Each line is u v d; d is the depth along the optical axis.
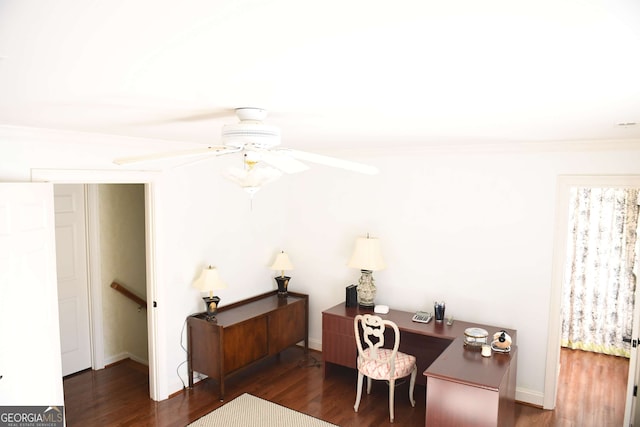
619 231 5.07
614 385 4.45
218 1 0.93
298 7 0.96
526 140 3.69
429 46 1.25
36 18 1.02
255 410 3.89
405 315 4.42
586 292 5.29
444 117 2.48
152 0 0.92
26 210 2.91
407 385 4.43
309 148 4.54
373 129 3.01
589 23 1.05
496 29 1.10
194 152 2.04
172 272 4.12
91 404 3.99
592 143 3.58
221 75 1.56
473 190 4.19
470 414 2.88
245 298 4.98
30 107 2.17
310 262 5.29
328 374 4.63
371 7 0.96
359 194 4.86
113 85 1.70
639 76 1.55
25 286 2.91
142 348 5.09
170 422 3.68
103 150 3.49
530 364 4.02
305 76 1.57
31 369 2.97
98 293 4.70
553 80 1.62
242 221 4.86
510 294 4.07
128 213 4.91
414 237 4.55
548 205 3.85
